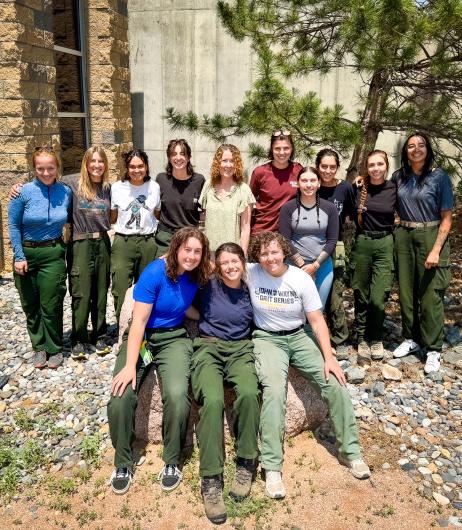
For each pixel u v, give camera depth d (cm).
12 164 670
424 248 429
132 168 434
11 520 296
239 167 423
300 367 349
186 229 330
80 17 860
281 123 539
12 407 397
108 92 891
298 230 413
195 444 346
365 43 451
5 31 639
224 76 968
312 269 410
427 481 320
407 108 612
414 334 471
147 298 331
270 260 337
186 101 995
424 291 436
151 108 1012
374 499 306
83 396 404
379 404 393
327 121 504
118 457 312
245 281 352
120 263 448
